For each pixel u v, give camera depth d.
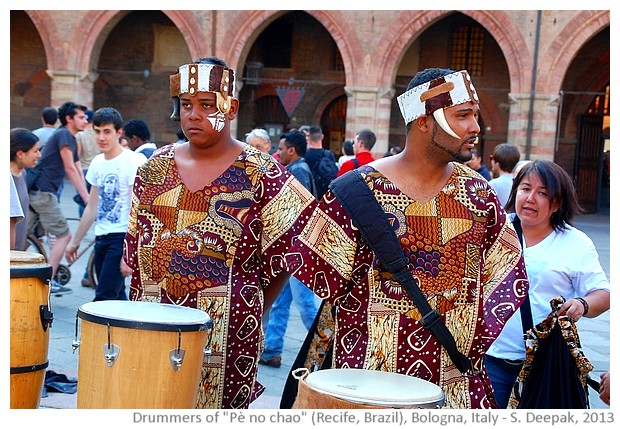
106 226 8.03
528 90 27.52
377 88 29.17
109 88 35.59
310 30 34.25
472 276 3.77
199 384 4.14
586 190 31.97
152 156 4.45
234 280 4.25
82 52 31.80
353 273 3.78
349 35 29.36
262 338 4.44
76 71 31.80
